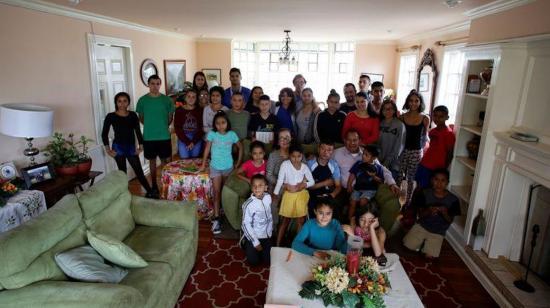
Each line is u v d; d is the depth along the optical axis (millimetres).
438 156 3781
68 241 2076
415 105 3756
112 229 2445
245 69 9297
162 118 4406
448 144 3768
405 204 3889
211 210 3758
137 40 5449
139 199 2828
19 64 3199
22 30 3207
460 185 3715
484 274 2822
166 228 2715
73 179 3404
